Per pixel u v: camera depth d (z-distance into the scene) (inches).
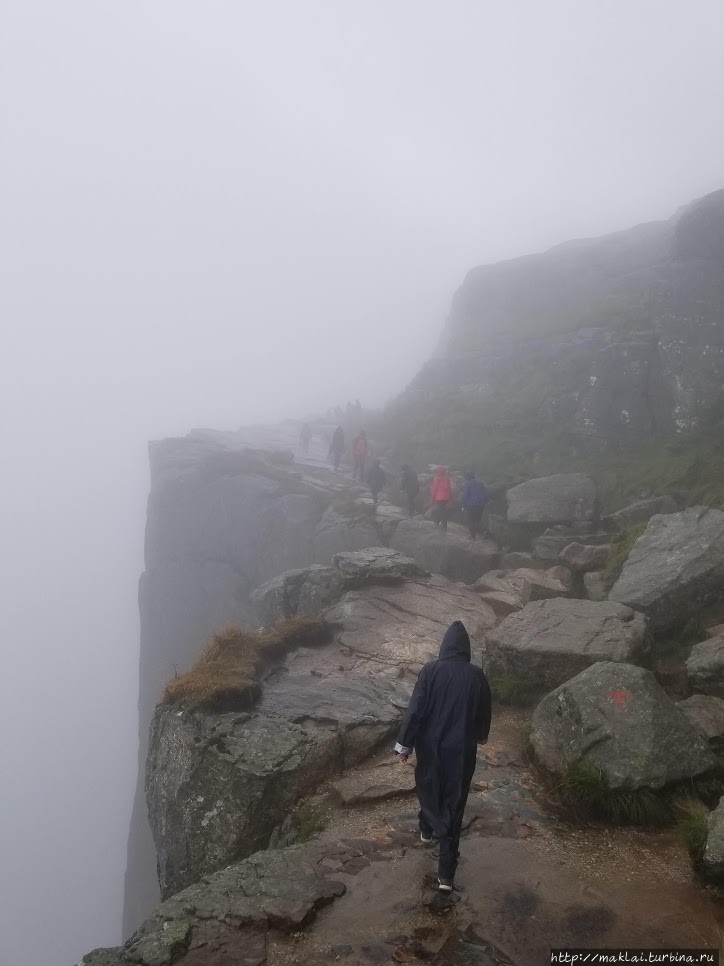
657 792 213.6
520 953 150.8
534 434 846.5
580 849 196.9
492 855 193.3
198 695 306.8
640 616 338.6
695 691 296.4
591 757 223.8
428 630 422.6
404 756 175.0
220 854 252.1
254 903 172.2
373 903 172.1
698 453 633.0
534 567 556.4
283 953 153.9
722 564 372.8
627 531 497.0
